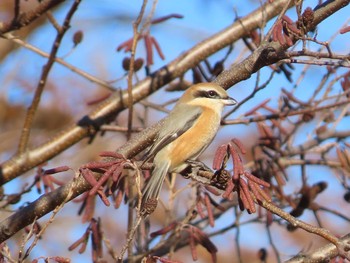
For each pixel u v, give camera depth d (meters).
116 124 12.48
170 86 12.98
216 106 10.66
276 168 12.29
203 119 10.41
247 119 11.38
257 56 9.60
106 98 12.48
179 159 10.06
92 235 9.83
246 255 16.50
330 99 13.23
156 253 11.51
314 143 13.27
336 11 9.16
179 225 10.34
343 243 7.64
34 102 10.86
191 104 10.60
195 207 11.19
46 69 10.66
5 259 8.00
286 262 9.33
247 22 12.20
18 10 10.45
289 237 16.58
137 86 12.38
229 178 8.05
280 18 8.78
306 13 8.58
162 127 10.18
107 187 10.23
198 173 9.18
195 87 10.79
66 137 11.76
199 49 12.45
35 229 8.84
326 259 9.24
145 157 10.10
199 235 10.06
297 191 12.80
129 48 11.66
